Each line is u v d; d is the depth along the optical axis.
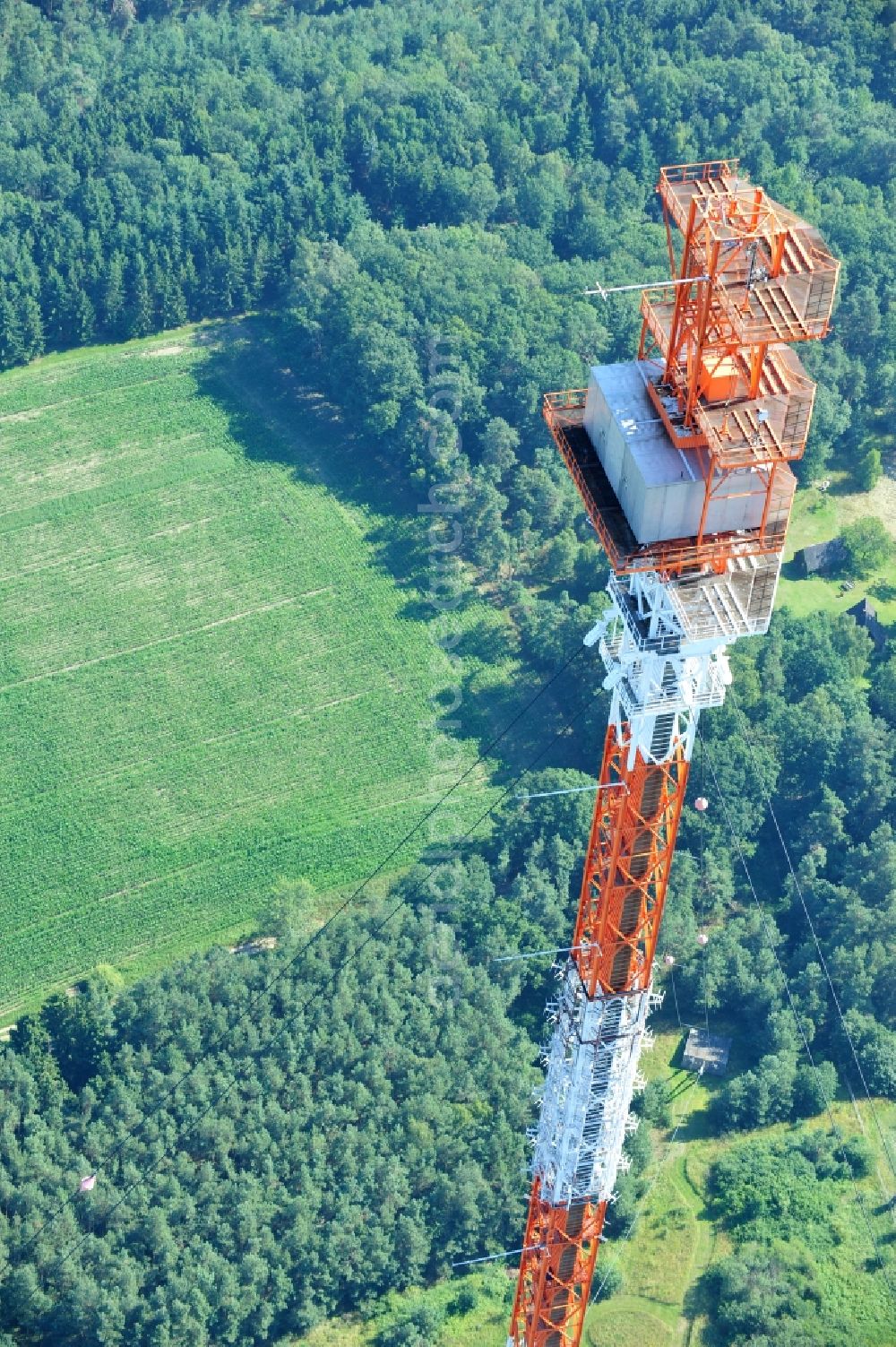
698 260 177.88
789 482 178.62
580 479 188.50
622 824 195.62
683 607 182.12
